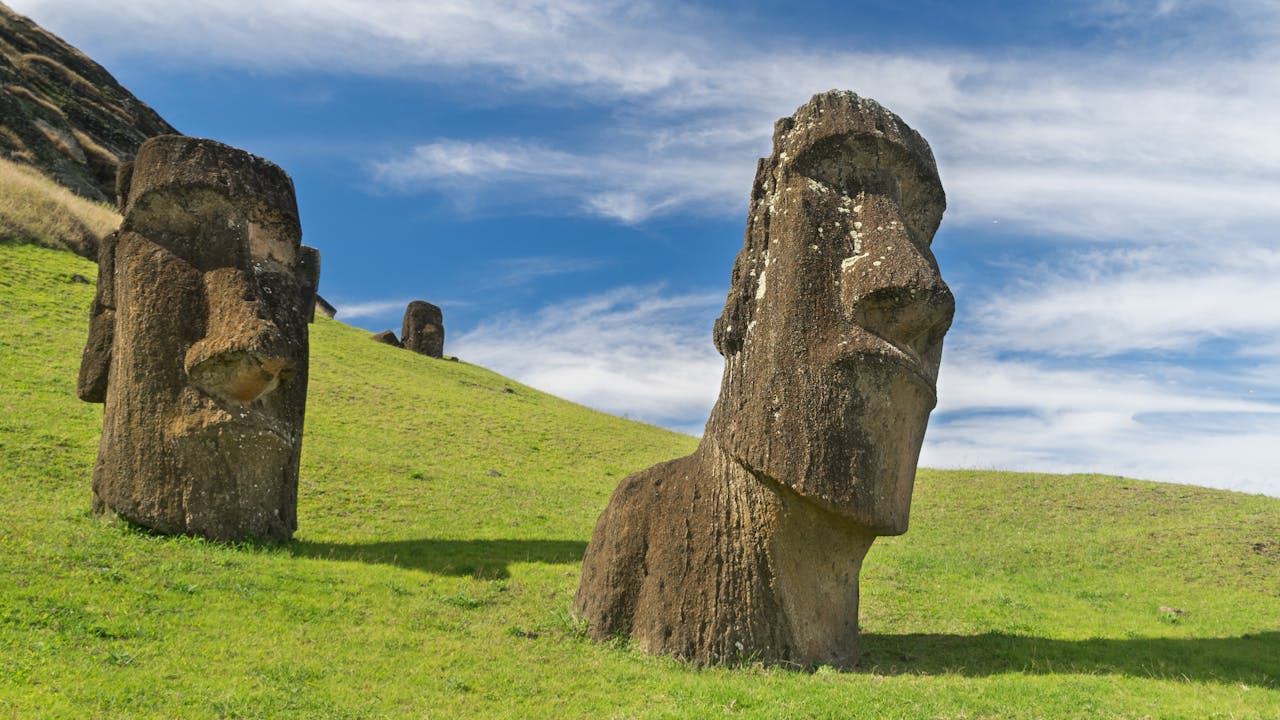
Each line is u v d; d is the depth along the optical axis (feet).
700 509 37.04
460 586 44.62
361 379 110.32
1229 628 44.06
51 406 68.18
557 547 55.77
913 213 37.70
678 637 36.04
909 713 28.48
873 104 37.01
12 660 29.43
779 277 35.70
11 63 201.05
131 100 226.79
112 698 27.86
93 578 37.52
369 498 63.52
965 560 58.75
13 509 46.24
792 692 30.86
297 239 51.83
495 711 30.22
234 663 32.01
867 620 45.06
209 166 48.70
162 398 46.73
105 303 50.93
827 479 33.40
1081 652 38.78
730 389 36.68
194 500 46.19
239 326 46.09
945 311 34.01
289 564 44.39
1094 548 60.34
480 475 77.15
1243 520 64.49
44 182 142.31
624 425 118.93
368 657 34.12
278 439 48.70
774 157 37.78
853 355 33.68
